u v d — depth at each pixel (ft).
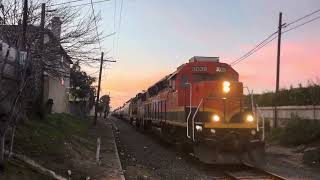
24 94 38.04
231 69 67.00
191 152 66.18
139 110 148.87
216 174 53.83
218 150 55.88
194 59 68.39
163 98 88.63
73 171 46.50
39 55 42.88
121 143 98.07
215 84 60.44
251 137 57.31
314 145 81.82
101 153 71.77
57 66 53.16
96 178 46.88
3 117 36.96
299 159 69.77
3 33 39.11
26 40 39.34
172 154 75.31
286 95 112.27
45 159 46.83
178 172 55.42
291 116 100.27
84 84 179.63
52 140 58.18
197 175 52.95
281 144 92.38
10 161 38.14
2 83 35.76
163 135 90.53
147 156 73.00
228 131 56.90
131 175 53.11
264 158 56.39
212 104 59.77
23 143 48.98
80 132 96.17
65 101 154.92
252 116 59.11
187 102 65.31
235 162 56.18
